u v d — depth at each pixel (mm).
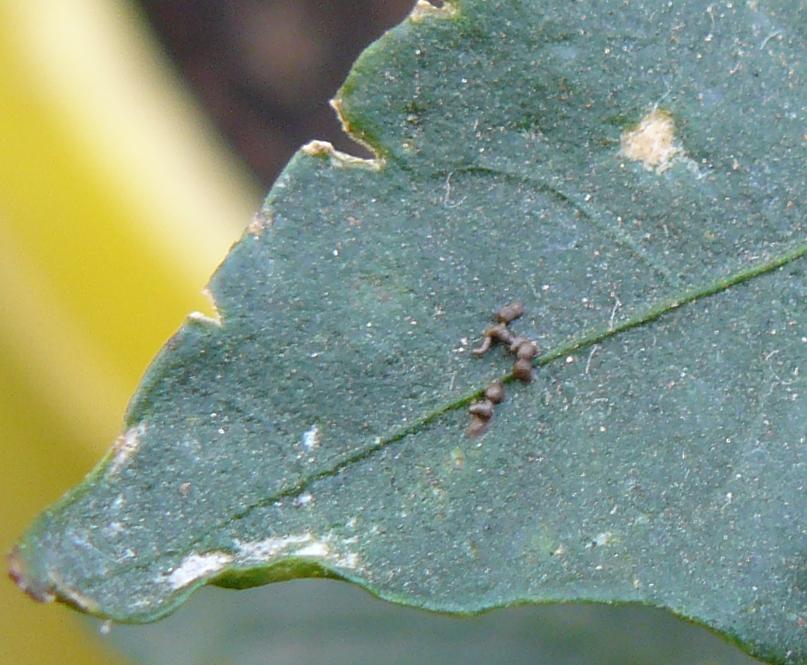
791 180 194
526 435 192
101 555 188
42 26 220
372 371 191
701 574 190
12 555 188
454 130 193
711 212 194
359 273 191
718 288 194
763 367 193
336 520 189
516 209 193
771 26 195
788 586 191
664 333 193
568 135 194
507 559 190
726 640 190
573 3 193
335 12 239
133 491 189
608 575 190
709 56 194
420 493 190
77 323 215
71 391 215
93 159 217
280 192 191
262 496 189
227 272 190
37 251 215
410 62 192
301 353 190
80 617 211
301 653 210
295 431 190
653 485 192
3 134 214
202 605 211
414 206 192
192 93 238
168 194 220
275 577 188
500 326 192
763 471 192
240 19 239
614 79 194
